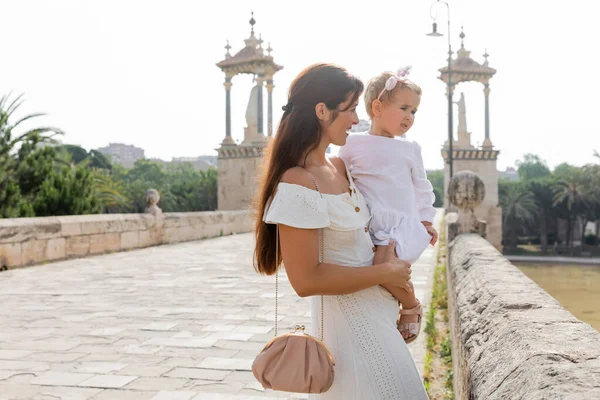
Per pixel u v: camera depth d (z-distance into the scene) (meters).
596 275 45.94
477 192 8.50
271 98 32.38
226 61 32.47
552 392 1.35
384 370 2.00
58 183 18.41
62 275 10.26
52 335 5.76
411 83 2.38
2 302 7.61
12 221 11.30
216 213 20.47
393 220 2.25
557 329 1.97
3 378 4.39
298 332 2.03
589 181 59.06
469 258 4.88
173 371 4.56
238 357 4.95
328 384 1.91
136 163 92.19
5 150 20.25
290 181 1.95
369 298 2.07
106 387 4.19
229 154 32.47
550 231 70.44
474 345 2.36
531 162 86.88
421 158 2.45
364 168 2.34
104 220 14.11
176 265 11.77
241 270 10.94
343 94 2.03
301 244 1.91
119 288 8.77
